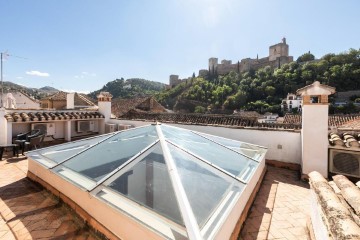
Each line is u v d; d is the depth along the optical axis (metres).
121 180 3.40
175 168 3.31
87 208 3.58
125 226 2.80
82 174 3.90
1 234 3.43
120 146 4.75
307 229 3.59
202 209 2.65
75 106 24.44
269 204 4.61
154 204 2.81
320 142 6.21
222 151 5.18
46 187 4.91
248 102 75.12
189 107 85.56
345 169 6.00
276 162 7.74
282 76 75.00
